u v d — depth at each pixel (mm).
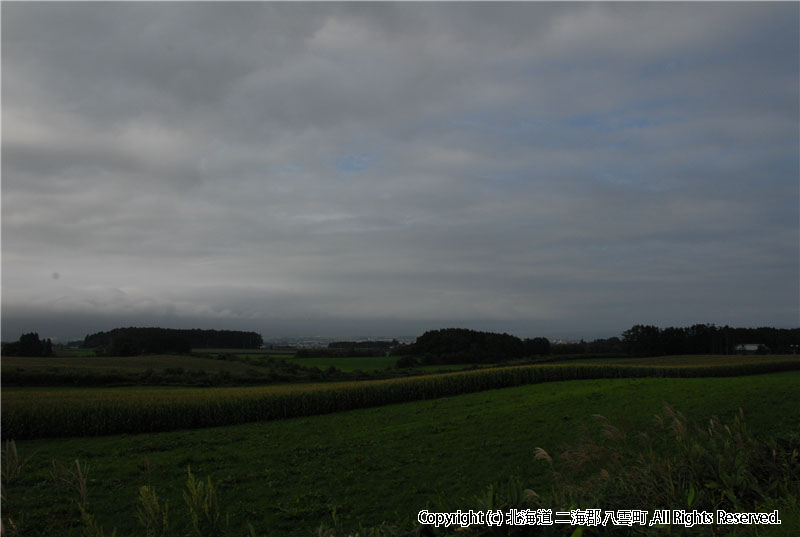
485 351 91062
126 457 20297
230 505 14273
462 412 31141
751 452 5832
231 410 29578
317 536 4426
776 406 24500
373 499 14859
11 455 4566
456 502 14023
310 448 21859
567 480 5953
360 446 22141
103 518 12648
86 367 52656
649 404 28141
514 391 40938
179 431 27047
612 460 5785
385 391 37000
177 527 11875
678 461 5590
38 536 11133
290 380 64750
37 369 46656
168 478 16922
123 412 26281
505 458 19047
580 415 26719
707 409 24719
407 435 24266
